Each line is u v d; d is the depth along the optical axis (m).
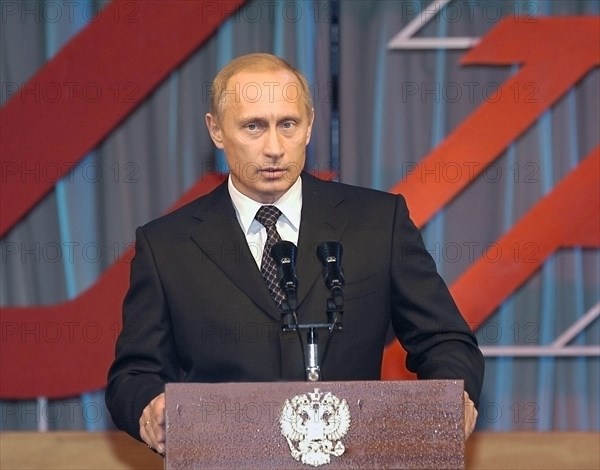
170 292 9.18
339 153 12.69
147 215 12.76
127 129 12.76
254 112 8.84
